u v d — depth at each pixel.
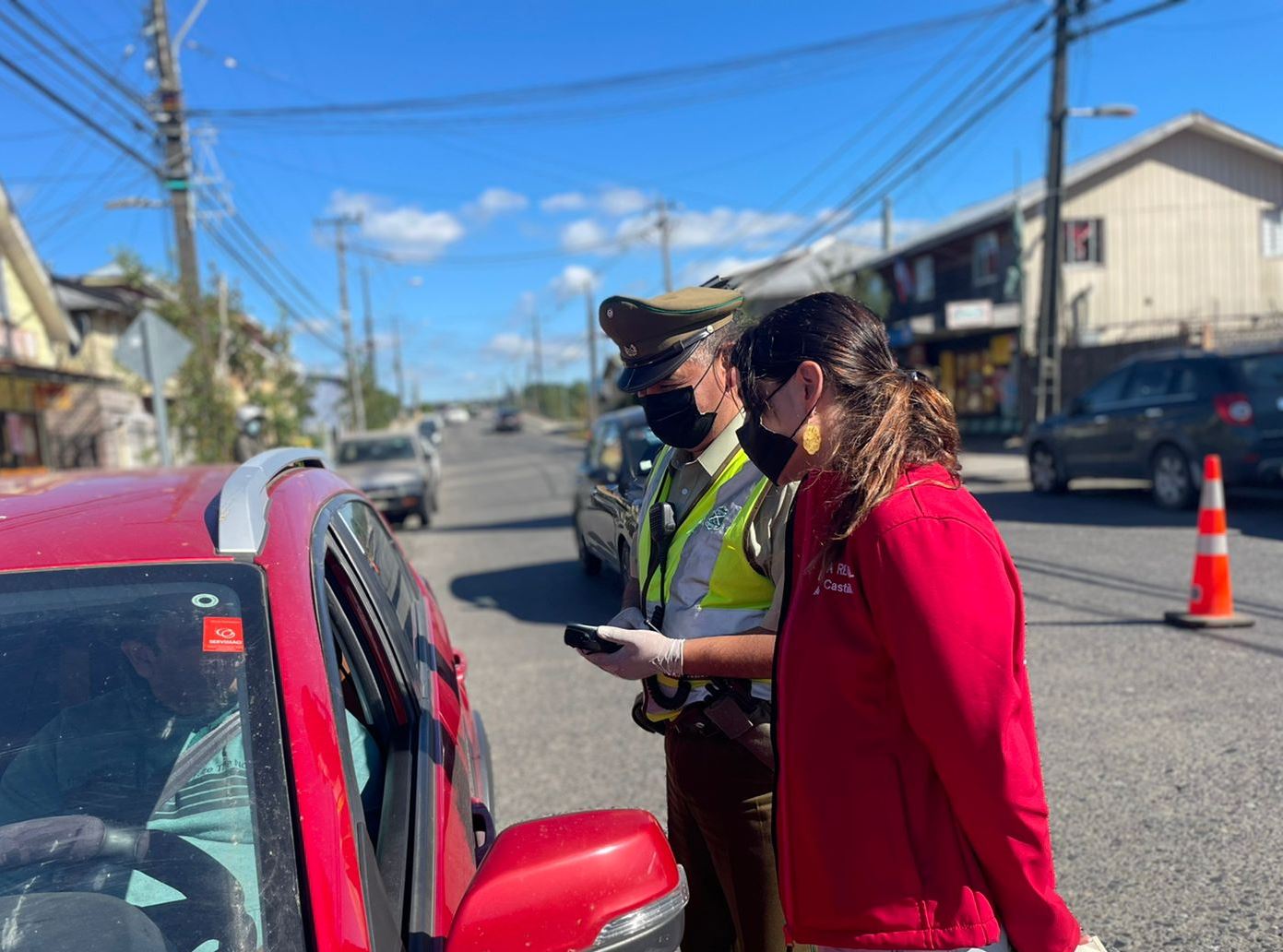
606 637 1.86
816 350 1.52
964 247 24.28
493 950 1.39
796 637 1.52
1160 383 10.48
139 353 9.57
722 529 1.93
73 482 2.50
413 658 2.39
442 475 30.16
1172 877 3.07
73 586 1.66
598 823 1.56
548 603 8.05
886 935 1.43
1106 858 3.21
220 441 16.30
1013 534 9.32
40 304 18.17
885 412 1.45
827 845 1.48
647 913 1.46
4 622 1.60
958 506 1.40
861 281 23.58
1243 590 6.41
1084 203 22.08
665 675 1.96
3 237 16.88
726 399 1.98
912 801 1.45
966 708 1.32
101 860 1.39
